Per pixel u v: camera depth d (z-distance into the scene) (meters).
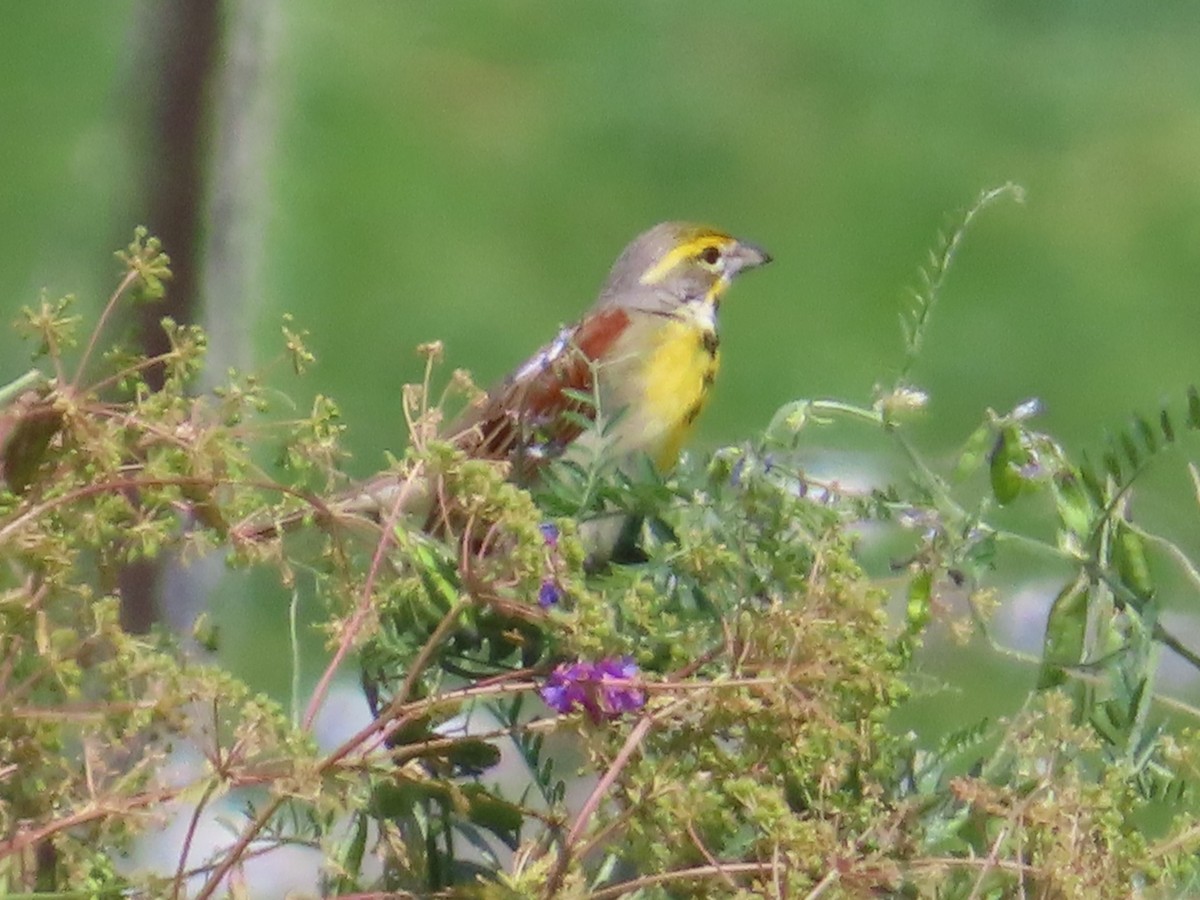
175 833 7.22
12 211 19.66
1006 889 5.19
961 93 25.52
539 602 5.20
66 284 11.64
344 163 22.66
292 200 21.45
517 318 21.08
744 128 24.42
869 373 20.77
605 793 5.00
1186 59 26.56
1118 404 20.86
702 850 4.79
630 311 10.63
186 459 5.14
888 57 25.92
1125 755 5.53
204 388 10.58
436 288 21.31
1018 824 5.07
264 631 10.65
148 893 4.82
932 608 5.76
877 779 5.21
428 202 22.50
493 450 6.52
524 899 4.85
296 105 22.27
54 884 4.95
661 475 6.01
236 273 11.35
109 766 5.14
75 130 21.44
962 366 21.16
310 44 24.17
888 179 23.73
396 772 4.88
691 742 5.05
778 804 4.81
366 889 5.14
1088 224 23.33
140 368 5.16
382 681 5.29
